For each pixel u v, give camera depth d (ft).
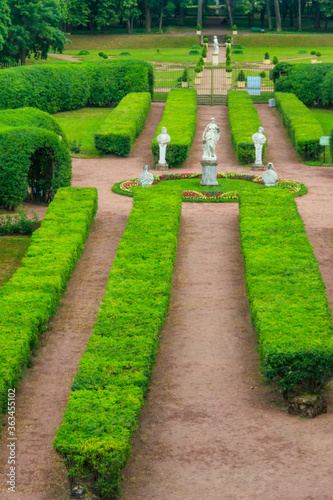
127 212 95.76
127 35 342.44
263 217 82.48
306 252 70.38
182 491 38.19
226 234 85.10
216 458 41.14
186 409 46.93
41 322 56.80
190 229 87.30
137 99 173.58
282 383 47.52
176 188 96.73
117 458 37.14
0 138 94.68
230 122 153.17
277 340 49.01
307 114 156.25
